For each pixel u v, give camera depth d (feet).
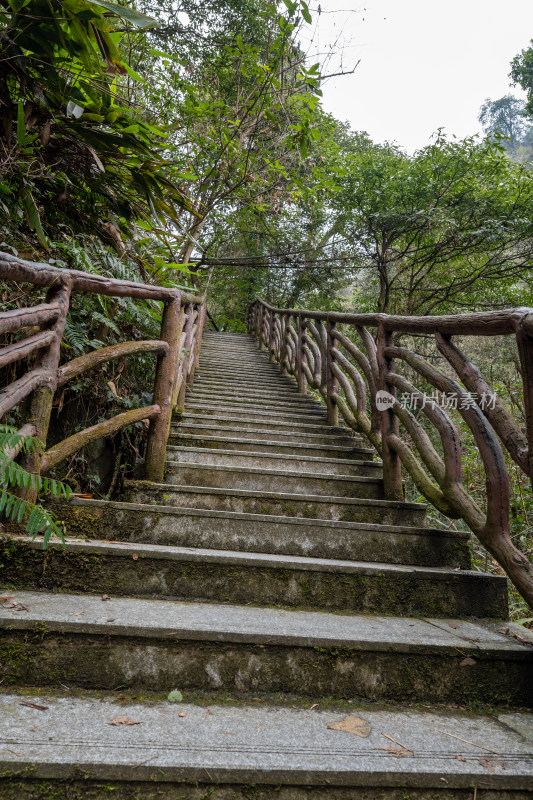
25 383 5.65
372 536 7.31
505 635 5.62
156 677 4.50
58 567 5.62
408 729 4.20
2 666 4.33
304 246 33.60
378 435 10.03
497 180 23.70
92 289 7.18
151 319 10.80
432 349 28.58
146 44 16.52
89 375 9.44
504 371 21.56
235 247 36.45
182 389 13.32
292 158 21.17
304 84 16.87
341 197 24.71
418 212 23.15
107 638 4.49
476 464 12.83
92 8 6.57
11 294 7.80
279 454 10.29
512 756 3.85
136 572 5.77
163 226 10.46
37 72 7.51
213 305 44.91
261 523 7.13
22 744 3.35
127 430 10.30
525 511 11.14
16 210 8.23
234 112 17.70
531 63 30.25
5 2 6.68
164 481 8.87
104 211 10.57
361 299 32.42
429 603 6.26
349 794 3.45
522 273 25.55
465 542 7.45
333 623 5.38
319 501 8.17
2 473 4.46
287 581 6.04
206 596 5.85
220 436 11.22
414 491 15.58
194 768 3.33
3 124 7.63
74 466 9.22
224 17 21.15
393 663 4.87
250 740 3.74
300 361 18.39
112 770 3.25
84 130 8.16
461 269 26.63
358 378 11.57
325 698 4.67
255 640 4.66
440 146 23.79
